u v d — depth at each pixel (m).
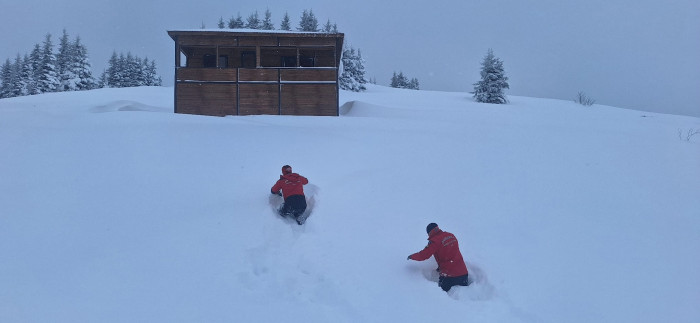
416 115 18.19
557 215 7.47
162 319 4.68
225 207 7.00
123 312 4.74
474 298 5.50
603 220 7.39
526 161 10.02
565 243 6.65
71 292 4.99
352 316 5.00
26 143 9.27
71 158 8.55
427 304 5.28
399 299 5.35
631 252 6.51
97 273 5.36
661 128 18.50
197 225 6.47
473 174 9.00
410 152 10.13
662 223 7.39
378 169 8.86
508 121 17.86
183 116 12.45
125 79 64.62
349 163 9.09
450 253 5.63
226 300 5.06
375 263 6.00
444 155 10.06
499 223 7.10
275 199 7.54
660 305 5.46
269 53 18.72
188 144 9.62
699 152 11.48
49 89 51.34
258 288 5.34
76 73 53.53
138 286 5.18
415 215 7.21
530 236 6.79
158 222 6.51
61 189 7.31
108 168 8.18
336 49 18.56
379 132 12.09
